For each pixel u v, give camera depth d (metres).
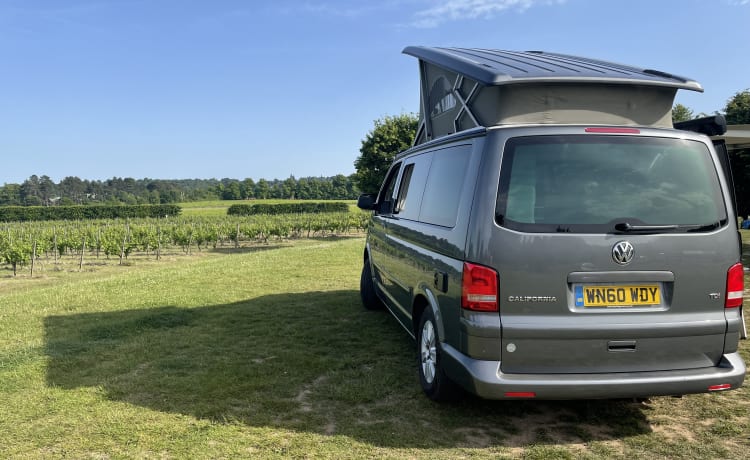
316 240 28.94
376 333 5.23
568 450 2.83
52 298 7.21
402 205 4.52
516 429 3.10
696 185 2.88
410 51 4.69
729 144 10.29
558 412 3.33
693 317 2.81
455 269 2.92
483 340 2.72
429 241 3.46
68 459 2.74
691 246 2.80
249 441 2.94
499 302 2.71
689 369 2.82
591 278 2.72
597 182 2.81
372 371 4.10
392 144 28.72
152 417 3.26
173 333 5.28
